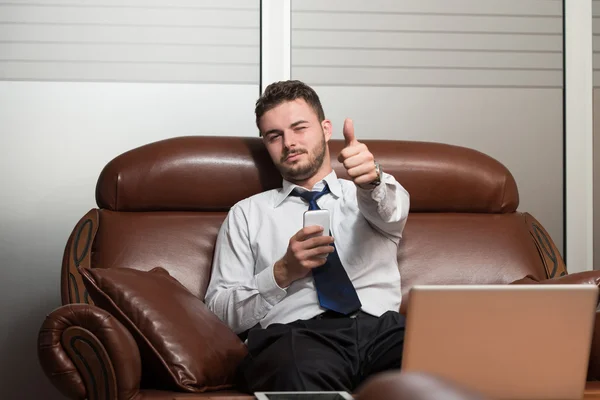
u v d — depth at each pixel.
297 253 1.99
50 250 2.84
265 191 2.39
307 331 1.87
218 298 2.15
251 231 2.26
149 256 2.29
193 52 2.98
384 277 2.17
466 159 2.54
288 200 2.30
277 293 2.06
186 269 2.30
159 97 2.95
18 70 2.88
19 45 2.88
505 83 3.14
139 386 1.73
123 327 1.68
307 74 3.04
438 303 1.25
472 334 1.26
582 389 1.31
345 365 1.80
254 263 2.25
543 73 3.16
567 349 1.29
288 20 3.03
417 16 3.10
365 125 3.06
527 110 3.15
